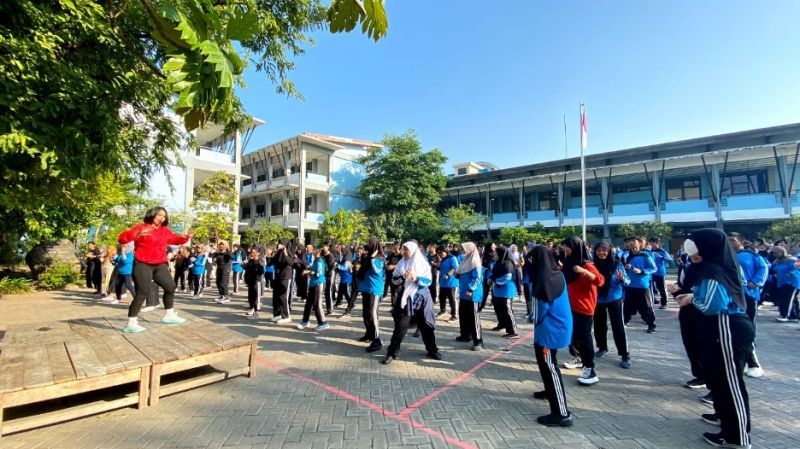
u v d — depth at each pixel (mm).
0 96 3736
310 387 4559
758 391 4500
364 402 4121
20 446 3156
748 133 20109
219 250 11086
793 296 8586
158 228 5133
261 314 9234
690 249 3596
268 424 3588
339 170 31500
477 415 3818
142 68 5250
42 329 5039
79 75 4242
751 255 5250
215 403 4066
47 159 4090
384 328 8039
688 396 4359
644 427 3592
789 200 18906
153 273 5137
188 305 10406
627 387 4645
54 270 13594
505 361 5664
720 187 20844
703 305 3328
